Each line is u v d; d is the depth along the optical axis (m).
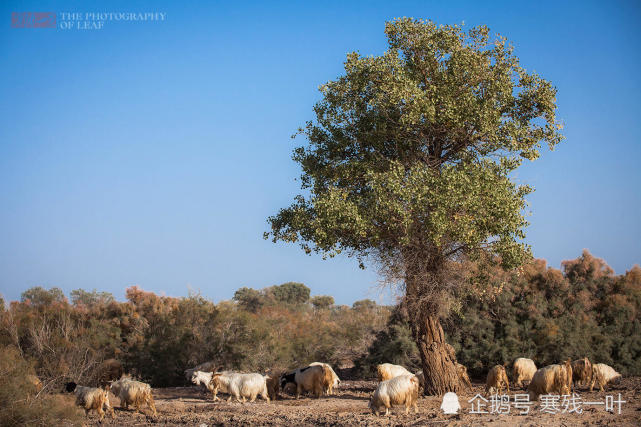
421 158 21.02
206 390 25.22
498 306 27.98
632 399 17.17
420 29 20.70
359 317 40.69
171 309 35.38
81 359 26.84
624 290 28.67
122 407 20.95
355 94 21.08
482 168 19.03
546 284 28.80
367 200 19.53
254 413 18.58
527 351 26.73
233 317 32.81
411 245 20.05
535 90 20.59
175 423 17.67
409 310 21.16
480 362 26.98
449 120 19.58
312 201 20.16
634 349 26.27
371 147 21.38
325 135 21.88
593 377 19.69
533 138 20.42
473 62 19.80
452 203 18.25
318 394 22.53
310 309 79.75
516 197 19.36
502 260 19.78
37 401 16.38
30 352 27.02
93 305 39.47
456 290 22.14
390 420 15.25
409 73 20.58
